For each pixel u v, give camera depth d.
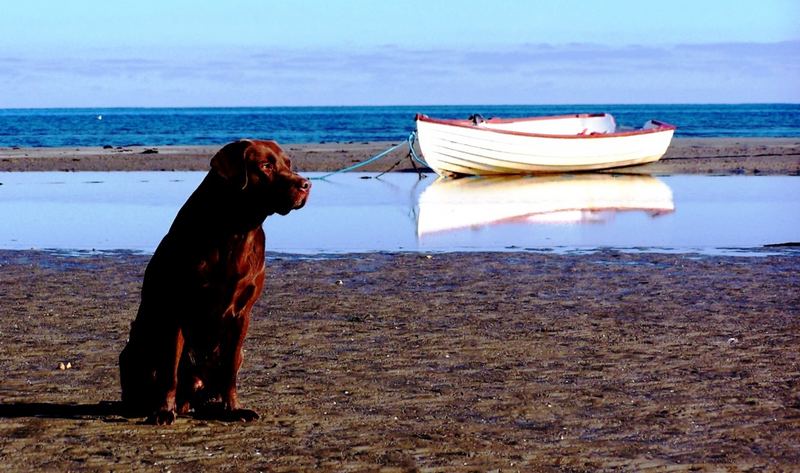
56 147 44.66
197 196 5.89
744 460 5.50
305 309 10.10
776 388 7.06
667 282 11.63
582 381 7.29
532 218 18.47
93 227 17.30
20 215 19.17
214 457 5.56
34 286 11.39
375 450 5.69
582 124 33.19
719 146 42.03
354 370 7.64
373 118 132.38
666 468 5.38
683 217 18.64
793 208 20.20
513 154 28.73
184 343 6.11
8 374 7.54
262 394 6.94
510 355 8.12
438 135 27.91
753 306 10.23
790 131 65.81
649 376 7.43
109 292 11.05
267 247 14.74
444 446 5.76
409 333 8.96
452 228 17.03
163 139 56.81
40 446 5.74
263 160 5.80
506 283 11.55
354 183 26.89
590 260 13.28
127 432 6.02
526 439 5.90
